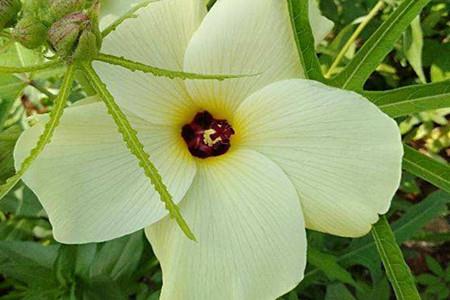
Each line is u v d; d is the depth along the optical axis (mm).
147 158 285
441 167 365
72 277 436
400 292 356
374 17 554
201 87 340
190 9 331
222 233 332
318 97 324
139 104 334
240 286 329
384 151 321
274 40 334
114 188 325
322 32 366
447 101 363
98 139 324
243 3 326
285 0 333
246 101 338
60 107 286
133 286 477
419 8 361
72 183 321
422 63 563
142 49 331
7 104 421
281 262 329
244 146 342
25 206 490
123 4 333
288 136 333
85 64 288
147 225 325
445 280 536
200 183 339
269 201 331
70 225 321
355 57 368
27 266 447
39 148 283
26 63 403
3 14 309
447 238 542
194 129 352
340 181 327
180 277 329
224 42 330
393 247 355
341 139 325
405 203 542
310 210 332
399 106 367
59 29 283
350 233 332
